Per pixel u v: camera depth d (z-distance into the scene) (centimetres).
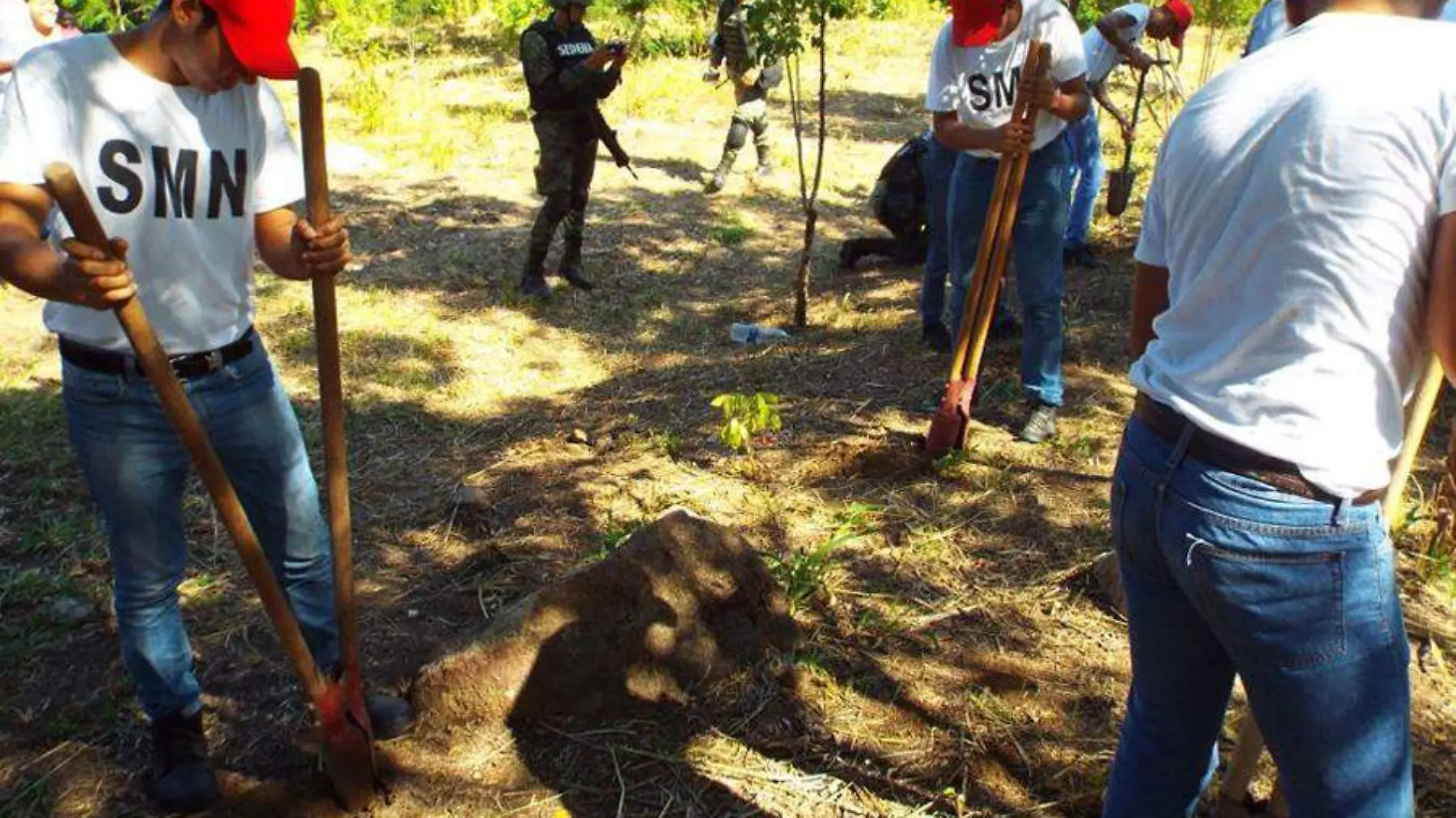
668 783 289
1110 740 301
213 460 231
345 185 910
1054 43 431
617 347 620
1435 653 327
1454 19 302
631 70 1320
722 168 916
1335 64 179
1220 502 187
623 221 843
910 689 320
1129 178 698
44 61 229
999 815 278
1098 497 420
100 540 405
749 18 609
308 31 1545
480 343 619
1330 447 179
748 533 400
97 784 294
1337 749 193
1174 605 209
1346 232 175
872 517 411
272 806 285
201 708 289
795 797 284
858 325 625
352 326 631
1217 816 271
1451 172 171
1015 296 619
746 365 574
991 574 375
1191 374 192
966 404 439
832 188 941
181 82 240
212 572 386
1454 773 287
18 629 355
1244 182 185
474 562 387
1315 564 184
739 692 318
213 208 248
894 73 1381
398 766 295
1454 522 358
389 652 340
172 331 251
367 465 471
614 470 453
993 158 449
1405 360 182
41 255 211
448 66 1359
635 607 317
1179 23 705
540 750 300
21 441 478
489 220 835
